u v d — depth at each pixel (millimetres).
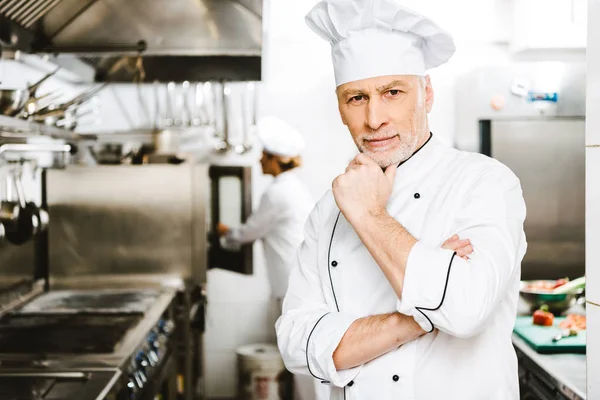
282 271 3482
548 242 3252
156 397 2178
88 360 1811
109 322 2244
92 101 3754
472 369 1201
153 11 2494
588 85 1288
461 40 3756
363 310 1282
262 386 3562
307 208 3496
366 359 1193
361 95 1246
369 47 1215
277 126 3492
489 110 3221
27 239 2328
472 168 1234
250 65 3322
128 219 3035
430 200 1263
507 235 1106
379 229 1109
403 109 1222
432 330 1089
